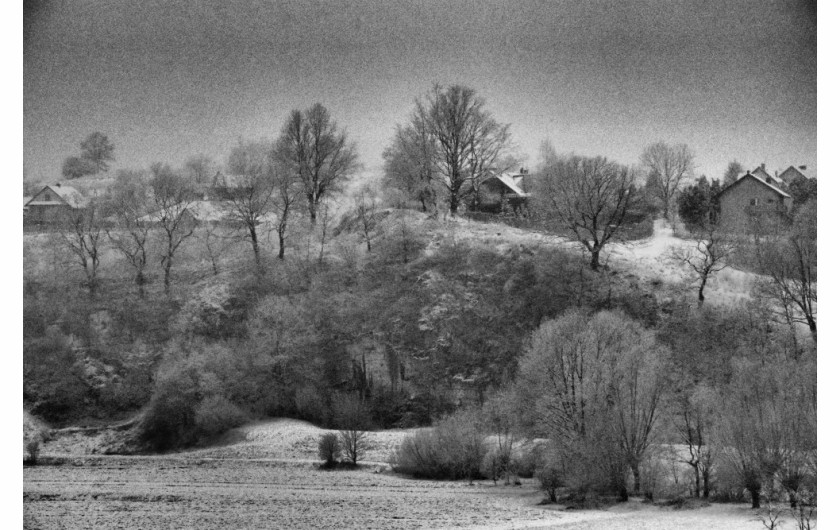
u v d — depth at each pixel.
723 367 65.81
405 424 69.38
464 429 57.12
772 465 44.47
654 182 88.38
